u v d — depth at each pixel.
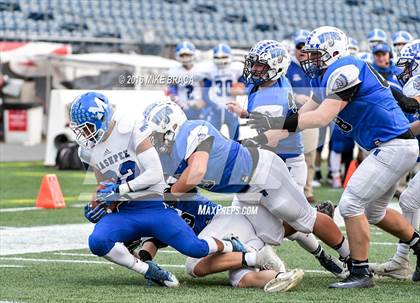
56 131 53.69
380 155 18.89
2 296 17.56
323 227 20.00
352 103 18.88
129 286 18.97
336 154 43.91
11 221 31.47
